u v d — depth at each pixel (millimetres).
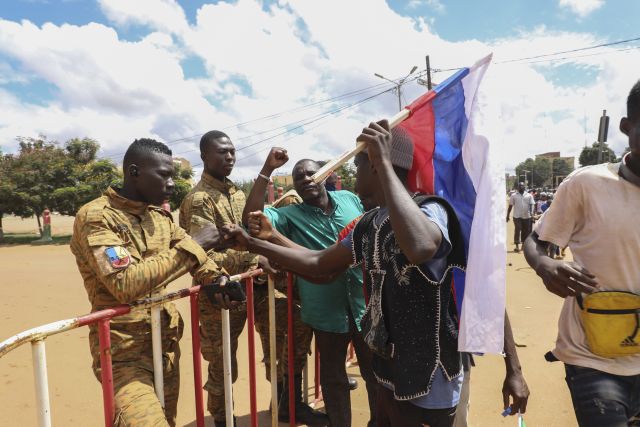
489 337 1854
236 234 2334
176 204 23062
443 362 1729
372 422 3139
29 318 6305
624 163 1963
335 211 3342
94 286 2129
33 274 10133
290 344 3150
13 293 8000
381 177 1621
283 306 3574
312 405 3834
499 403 3742
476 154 2115
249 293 2664
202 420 2309
